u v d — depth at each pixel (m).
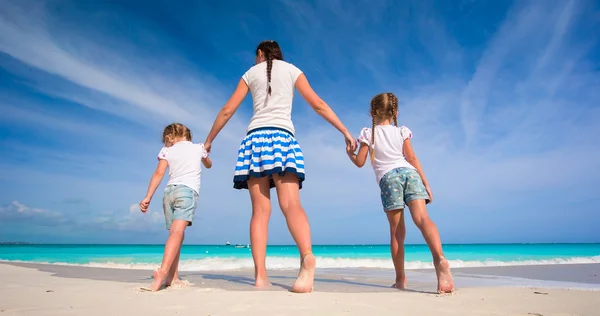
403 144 3.55
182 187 3.55
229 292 2.71
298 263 11.55
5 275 5.36
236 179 3.26
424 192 3.31
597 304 2.42
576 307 2.31
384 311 2.04
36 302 2.32
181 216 3.45
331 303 2.24
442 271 2.87
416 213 3.25
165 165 3.68
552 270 8.88
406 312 2.03
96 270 7.22
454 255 17.89
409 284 4.43
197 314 1.93
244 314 1.93
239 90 3.49
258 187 3.43
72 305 2.20
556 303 2.44
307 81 3.43
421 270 8.95
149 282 4.14
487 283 5.56
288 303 2.23
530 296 2.75
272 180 3.51
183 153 3.71
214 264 10.88
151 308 2.09
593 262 13.20
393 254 3.63
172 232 3.36
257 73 3.38
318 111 3.38
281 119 3.26
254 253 3.44
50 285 3.52
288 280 4.43
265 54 3.54
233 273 6.52
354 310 2.05
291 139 3.23
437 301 2.42
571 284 5.49
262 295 2.52
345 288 3.61
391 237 3.64
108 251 19.52
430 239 3.01
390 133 3.59
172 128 3.95
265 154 3.13
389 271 8.06
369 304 2.23
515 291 3.11
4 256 14.91
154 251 19.94
